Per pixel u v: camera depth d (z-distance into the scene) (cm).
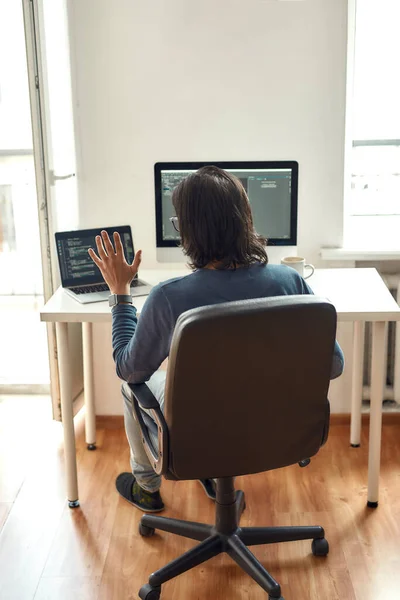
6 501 250
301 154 277
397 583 207
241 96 272
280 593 196
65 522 238
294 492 253
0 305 431
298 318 168
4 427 304
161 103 273
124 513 243
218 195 171
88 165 281
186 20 265
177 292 173
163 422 178
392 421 301
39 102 254
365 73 285
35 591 206
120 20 266
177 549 223
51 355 284
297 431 184
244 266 178
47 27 254
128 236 253
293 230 264
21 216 415
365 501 247
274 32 265
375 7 278
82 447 288
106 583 208
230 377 170
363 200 298
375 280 251
